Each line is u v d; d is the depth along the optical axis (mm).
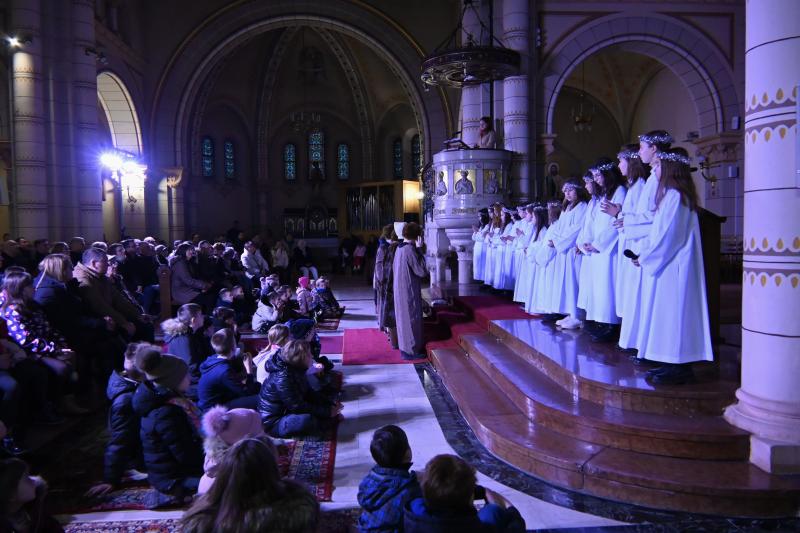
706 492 3670
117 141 18844
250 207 27969
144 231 19031
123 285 8633
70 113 13758
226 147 26969
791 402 3863
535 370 5898
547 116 14297
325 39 25094
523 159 13602
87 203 14031
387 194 25719
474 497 2951
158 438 4168
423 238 16297
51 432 5734
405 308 8328
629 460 4074
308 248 25828
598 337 6199
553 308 7148
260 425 3795
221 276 12062
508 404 5500
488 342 7371
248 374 6375
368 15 20219
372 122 27547
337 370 7801
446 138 20609
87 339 6906
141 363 4168
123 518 4008
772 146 3846
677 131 19531
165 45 19516
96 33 15617
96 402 6625
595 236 5691
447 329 9344
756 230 3975
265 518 2035
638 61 21078
